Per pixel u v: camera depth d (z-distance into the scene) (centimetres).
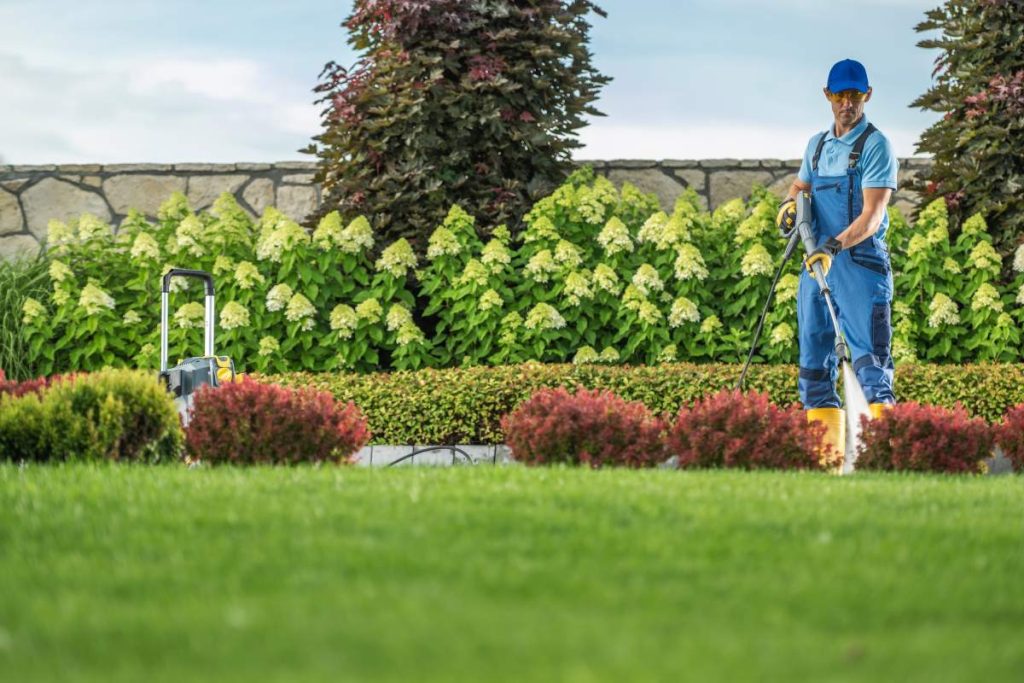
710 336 1795
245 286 1789
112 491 829
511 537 685
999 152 1892
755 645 490
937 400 1659
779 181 2136
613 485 875
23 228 2170
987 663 475
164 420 1167
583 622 517
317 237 1833
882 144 1321
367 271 1909
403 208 1923
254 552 644
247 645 484
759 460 1147
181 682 440
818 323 1363
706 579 604
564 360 1827
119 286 1878
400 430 1644
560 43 1995
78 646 489
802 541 696
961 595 585
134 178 2175
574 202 1880
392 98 1909
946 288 1839
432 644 481
